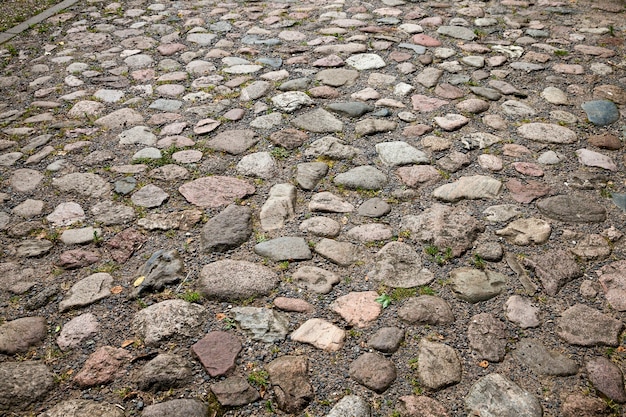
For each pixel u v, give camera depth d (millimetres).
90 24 6465
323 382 2375
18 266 3047
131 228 3289
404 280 2867
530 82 4723
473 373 2410
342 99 4508
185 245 3137
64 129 4332
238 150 3947
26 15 6812
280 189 3539
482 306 2721
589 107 4344
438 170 3668
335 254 3031
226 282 2865
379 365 2434
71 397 2354
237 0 7020
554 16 6090
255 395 2326
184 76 5059
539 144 3924
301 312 2705
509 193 3463
